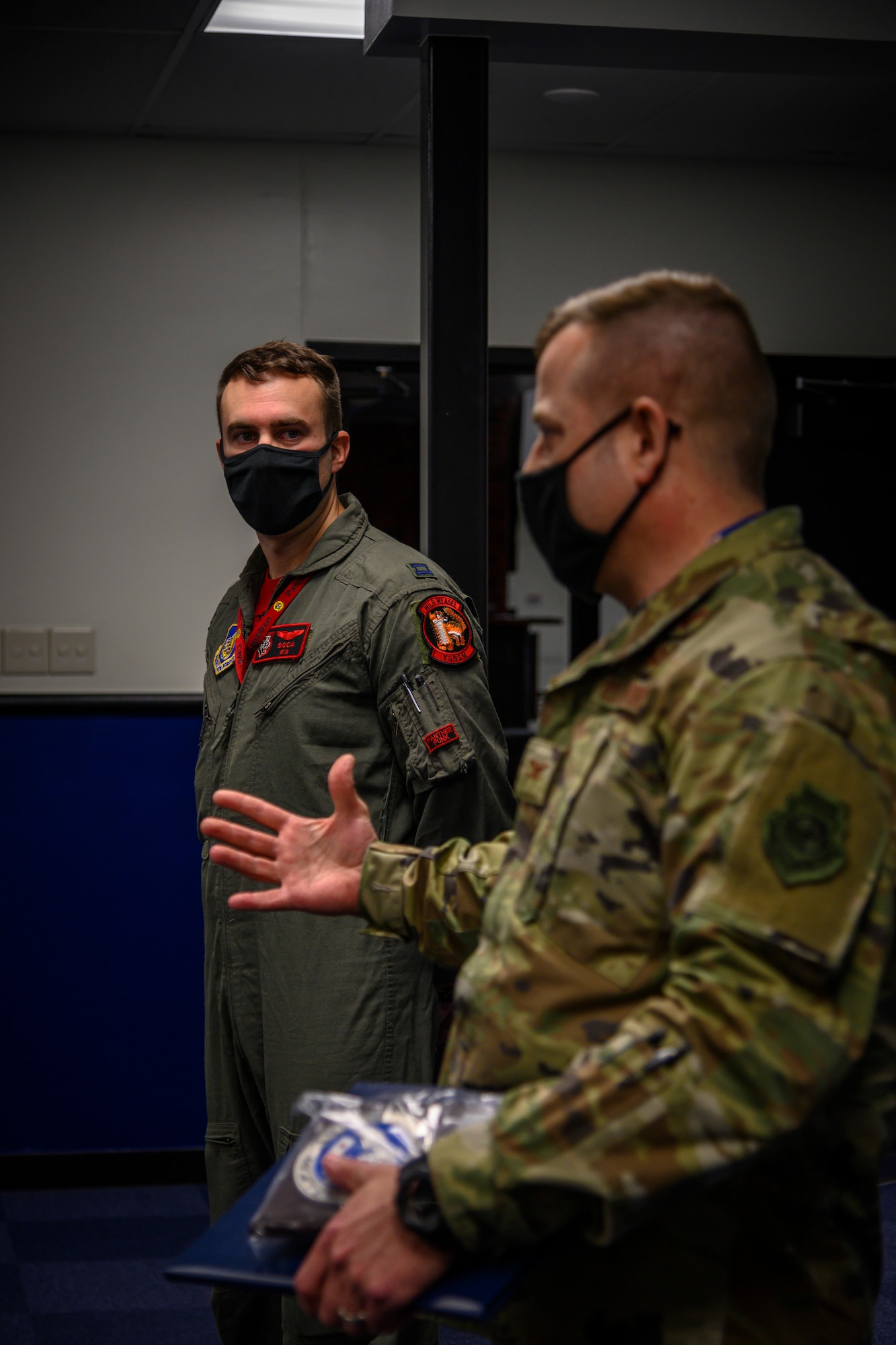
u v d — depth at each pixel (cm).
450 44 253
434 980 199
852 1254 102
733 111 369
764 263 427
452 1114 101
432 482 258
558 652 814
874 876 90
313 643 197
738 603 99
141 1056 369
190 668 392
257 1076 200
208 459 392
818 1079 87
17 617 383
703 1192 99
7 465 381
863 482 449
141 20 303
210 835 140
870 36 257
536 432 602
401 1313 91
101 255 384
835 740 91
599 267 416
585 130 387
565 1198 89
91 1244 325
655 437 104
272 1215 97
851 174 430
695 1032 88
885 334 436
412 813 199
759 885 89
